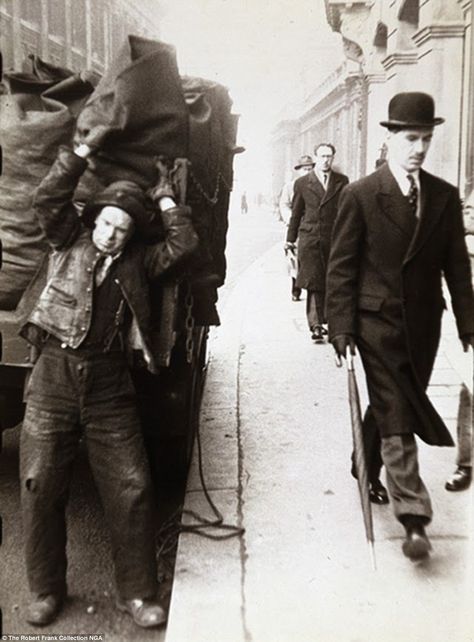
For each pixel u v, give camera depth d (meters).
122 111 3.18
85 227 3.07
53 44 9.53
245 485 3.97
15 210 3.47
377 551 3.29
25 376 3.75
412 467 3.16
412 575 3.09
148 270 3.12
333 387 5.67
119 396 3.01
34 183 3.47
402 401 3.19
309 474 4.09
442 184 3.29
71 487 4.30
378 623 2.79
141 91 3.21
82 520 3.90
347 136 15.58
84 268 2.96
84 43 10.08
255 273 12.86
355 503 3.74
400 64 9.20
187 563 3.24
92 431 2.97
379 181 3.29
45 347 3.02
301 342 7.23
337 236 3.36
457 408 4.38
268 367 6.29
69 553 3.56
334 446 4.49
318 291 7.15
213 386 5.73
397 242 3.26
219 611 2.90
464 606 2.86
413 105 3.14
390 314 3.28
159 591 3.23
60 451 2.95
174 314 3.21
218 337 7.49
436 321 3.35
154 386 3.85
